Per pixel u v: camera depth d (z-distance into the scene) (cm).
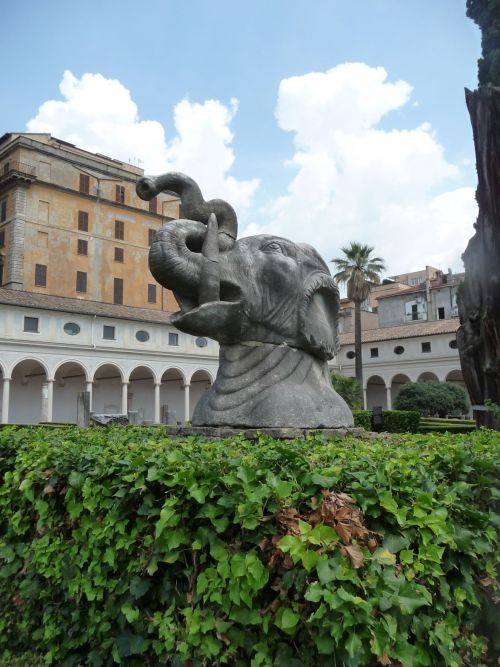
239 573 223
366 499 230
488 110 680
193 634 238
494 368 689
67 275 5397
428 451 315
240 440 372
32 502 364
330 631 202
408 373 5041
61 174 5516
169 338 4634
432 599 232
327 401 490
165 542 256
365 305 6812
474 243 739
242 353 488
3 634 391
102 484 300
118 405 4703
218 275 466
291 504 232
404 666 203
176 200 6369
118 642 274
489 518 248
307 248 536
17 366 4238
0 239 5266
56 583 335
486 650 252
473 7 830
